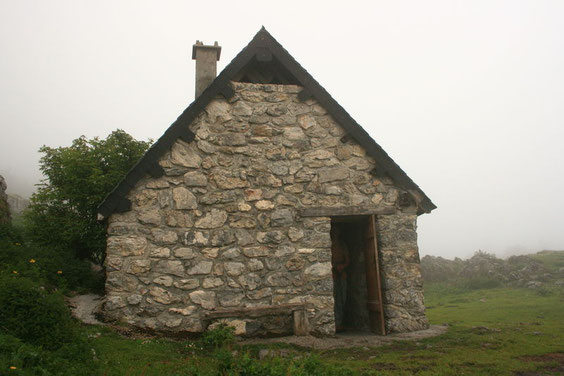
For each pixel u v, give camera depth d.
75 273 9.37
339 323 10.74
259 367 5.05
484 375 5.61
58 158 11.20
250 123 9.18
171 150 8.66
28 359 4.42
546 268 20.42
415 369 5.98
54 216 10.77
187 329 7.95
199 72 10.56
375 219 9.48
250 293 8.38
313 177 9.25
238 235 8.60
